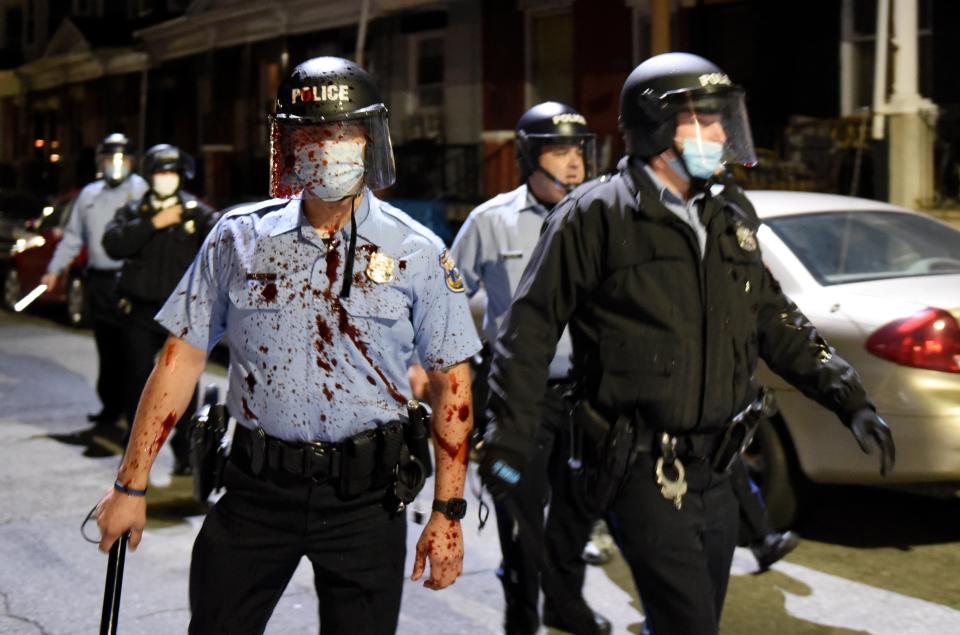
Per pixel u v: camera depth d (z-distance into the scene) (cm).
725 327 284
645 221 283
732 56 1310
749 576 478
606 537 499
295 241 251
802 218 554
